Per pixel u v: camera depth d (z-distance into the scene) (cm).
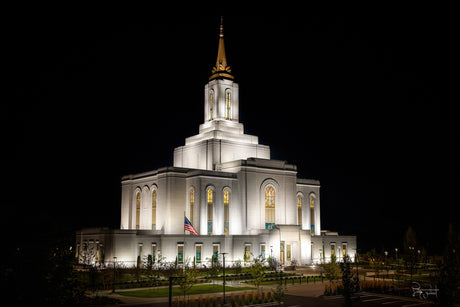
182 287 4997
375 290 5847
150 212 10006
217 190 9306
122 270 7631
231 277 7006
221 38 11262
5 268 2362
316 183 11375
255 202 9525
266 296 5141
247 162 9544
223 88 10750
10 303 2325
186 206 9456
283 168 10175
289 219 10062
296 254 9556
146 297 5106
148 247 8406
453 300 4112
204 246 8488
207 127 10744
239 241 8656
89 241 9200
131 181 10881
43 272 2439
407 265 8856
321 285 6366
